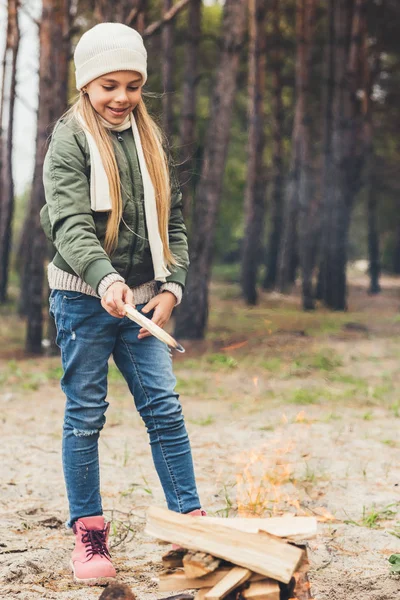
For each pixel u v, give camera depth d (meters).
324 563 3.25
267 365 9.67
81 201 2.85
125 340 3.03
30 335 11.64
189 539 2.28
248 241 21.11
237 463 5.02
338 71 18.44
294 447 5.47
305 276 19.05
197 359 10.40
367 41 22.98
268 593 2.20
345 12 18.34
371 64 24.08
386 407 7.12
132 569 3.18
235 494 4.31
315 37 24.66
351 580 3.04
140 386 3.04
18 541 3.52
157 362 3.03
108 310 2.72
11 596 2.87
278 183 26.73
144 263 3.01
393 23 23.03
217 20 26.73
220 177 12.29
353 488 4.45
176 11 10.80
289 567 2.20
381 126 28.14
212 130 12.27
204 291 12.32
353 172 18.94
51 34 11.42
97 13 13.23
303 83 20.17
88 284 2.79
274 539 2.30
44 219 3.00
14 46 16.84
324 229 19.44
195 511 2.99
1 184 20.53
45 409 7.11
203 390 8.06
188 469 3.03
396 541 3.54
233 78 12.20
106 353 3.03
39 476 4.73
